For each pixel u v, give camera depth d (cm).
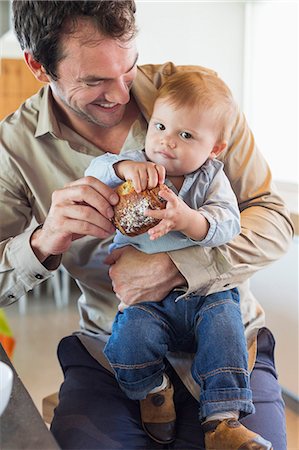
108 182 95
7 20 150
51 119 109
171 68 116
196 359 97
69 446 94
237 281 104
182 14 222
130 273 100
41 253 103
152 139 100
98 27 89
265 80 236
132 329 97
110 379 107
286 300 186
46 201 116
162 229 88
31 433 70
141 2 216
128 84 100
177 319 100
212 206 98
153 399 99
